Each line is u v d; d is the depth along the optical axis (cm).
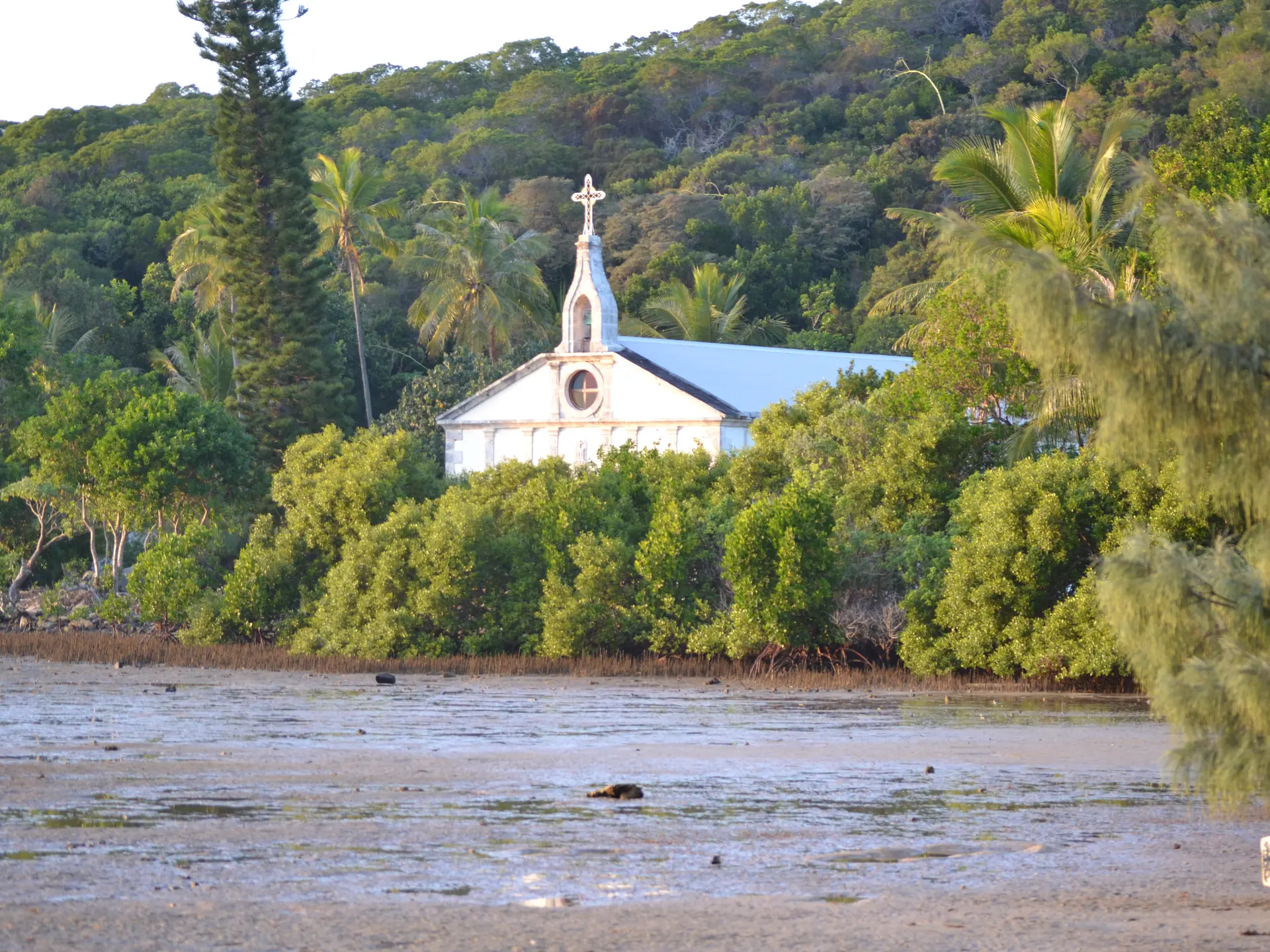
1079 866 2841
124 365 19338
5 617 11394
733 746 4856
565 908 2448
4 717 5684
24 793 3653
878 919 2377
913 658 7844
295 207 14825
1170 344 2266
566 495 9475
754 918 2383
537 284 18588
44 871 2695
